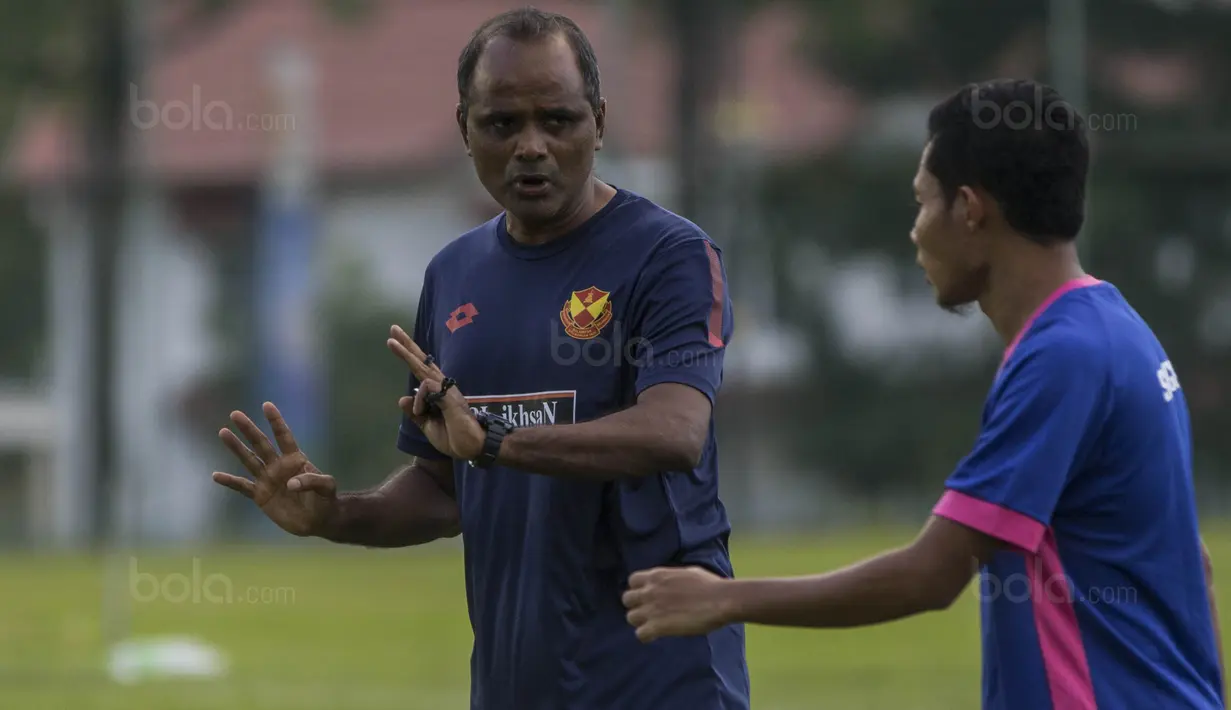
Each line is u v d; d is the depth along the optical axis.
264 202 102.44
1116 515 12.77
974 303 13.91
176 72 123.62
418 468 16.64
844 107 106.19
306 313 100.12
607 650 15.07
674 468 14.27
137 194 93.69
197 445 112.25
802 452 104.69
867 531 92.62
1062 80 83.50
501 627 15.45
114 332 96.06
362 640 49.62
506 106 14.64
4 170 113.12
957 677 40.69
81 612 57.44
